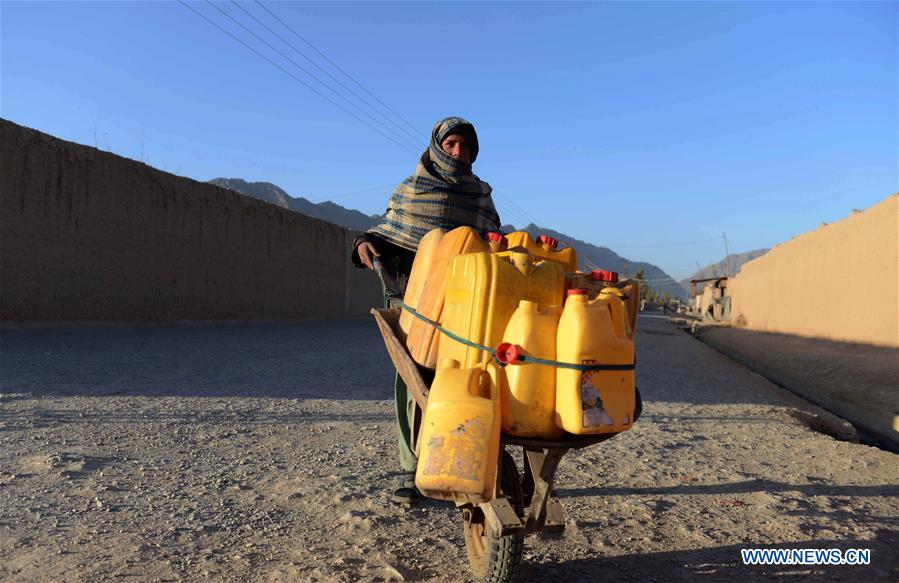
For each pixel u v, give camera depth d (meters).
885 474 5.82
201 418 6.44
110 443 5.27
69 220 15.30
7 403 6.49
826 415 10.76
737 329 37.09
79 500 3.91
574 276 2.70
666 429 7.48
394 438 6.09
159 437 5.59
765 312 33.62
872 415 10.86
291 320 25.72
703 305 65.94
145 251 17.77
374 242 4.00
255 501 4.12
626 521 4.17
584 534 3.89
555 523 2.81
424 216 3.85
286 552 3.35
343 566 3.20
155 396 7.42
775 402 10.96
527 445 2.44
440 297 2.92
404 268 4.07
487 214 4.05
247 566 3.14
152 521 3.66
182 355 11.58
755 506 4.62
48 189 14.74
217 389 8.21
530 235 3.07
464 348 2.55
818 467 5.98
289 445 5.63
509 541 2.66
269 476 4.66
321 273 28.77
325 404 7.66
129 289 17.19
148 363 10.23
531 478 3.05
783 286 29.55
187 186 19.48
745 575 3.40
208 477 4.55
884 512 4.64
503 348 2.39
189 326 18.67
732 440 7.11
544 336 2.43
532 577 3.22
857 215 20.05
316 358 12.74
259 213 23.56
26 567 2.96
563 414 2.36
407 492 4.21
